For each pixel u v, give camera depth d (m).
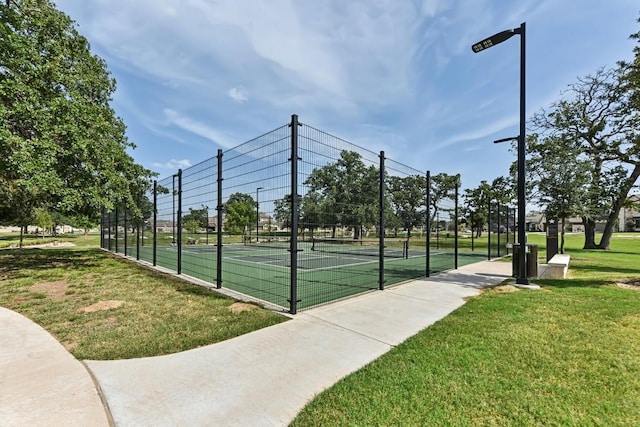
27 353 3.37
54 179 8.42
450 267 11.27
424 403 2.42
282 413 2.32
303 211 5.14
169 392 2.60
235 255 15.50
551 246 12.50
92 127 10.23
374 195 6.87
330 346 3.61
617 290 6.18
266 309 5.23
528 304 5.29
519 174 7.32
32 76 8.88
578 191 12.93
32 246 22.16
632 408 2.35
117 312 5.07
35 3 10.18
